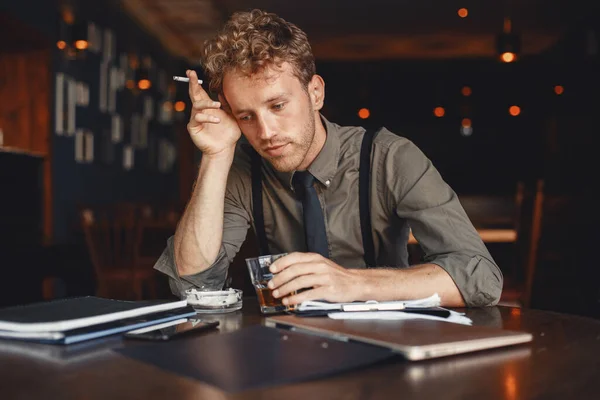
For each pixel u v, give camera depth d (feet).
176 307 3.89
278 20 4.49
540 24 27.58
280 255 4.10
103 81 22.33
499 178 39.52
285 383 2.55
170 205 21.54
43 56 17.89
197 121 4.69
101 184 22.26
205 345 3.06
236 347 3.01
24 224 13.44
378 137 5.24
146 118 27.71
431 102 38.22
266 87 4.33
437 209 4.93
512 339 3.22
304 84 4.52
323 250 5.18
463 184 39.83
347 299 3.98
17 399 2.41
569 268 12.30
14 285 12.96
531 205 12.10
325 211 5.30
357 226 5.31
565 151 28.30
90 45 19.66
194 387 2.51
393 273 4.29
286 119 4.43
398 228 5.31
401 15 26.37
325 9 25.53
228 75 4.40
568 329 3.67
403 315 3.68
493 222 15.11
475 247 4.78
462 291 4.33
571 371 2.79
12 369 2.79
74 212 19.79
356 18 26.94
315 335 3.24
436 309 3.96
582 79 25.36
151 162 28.60
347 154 5.25
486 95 37.52
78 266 15.55
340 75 37.27
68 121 19.30
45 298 16.75
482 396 2.45
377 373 2.74
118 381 2.60
